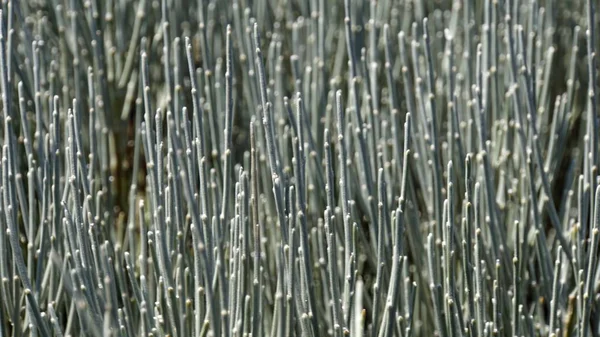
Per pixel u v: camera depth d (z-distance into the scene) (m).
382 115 1.59
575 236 1.43
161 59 1.66
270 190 1.47
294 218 1.36
